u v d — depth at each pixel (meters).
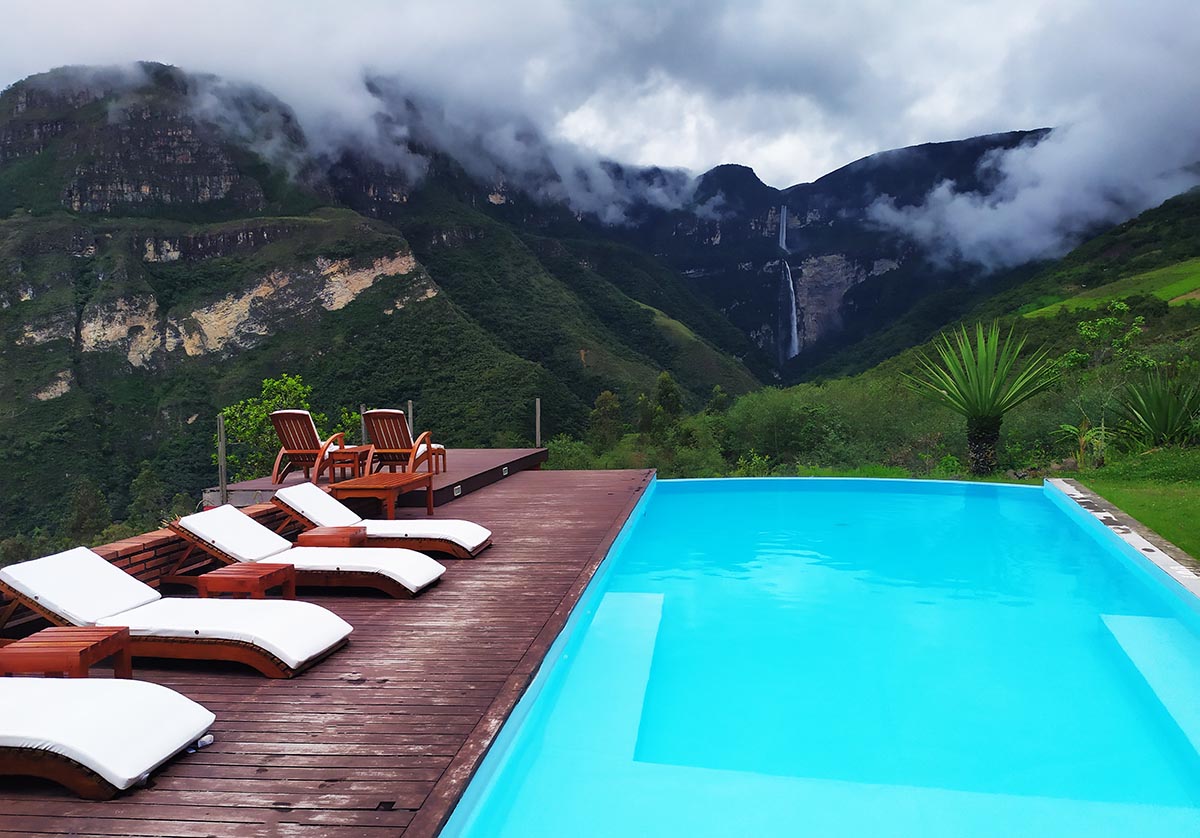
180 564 4.18
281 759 2.25
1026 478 10.27
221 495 6.45
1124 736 3.25
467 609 3.84
